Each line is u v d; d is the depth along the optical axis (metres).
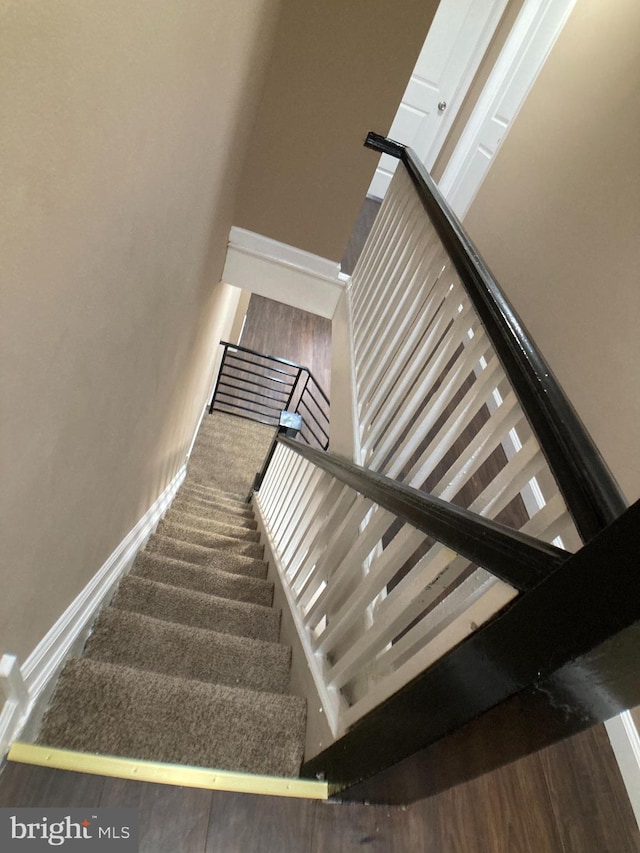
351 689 1.35
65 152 0.60
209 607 1.98
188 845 1.04
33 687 1.14
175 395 2.45
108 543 1.73
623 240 2.13
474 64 4.11
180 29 0.91
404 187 2.39
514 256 2.94
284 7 2.26
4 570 0.83
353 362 2.53
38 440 0.79
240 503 4.51
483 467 2.34
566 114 2.79
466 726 0.70
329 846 1.11
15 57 0.44
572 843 1.32
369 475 1.30
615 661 0.49
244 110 2.06
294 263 3.11
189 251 1.70
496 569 0.67
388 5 2.25
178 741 1.25
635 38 2.36
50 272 0.65
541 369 0.99
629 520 0.47
